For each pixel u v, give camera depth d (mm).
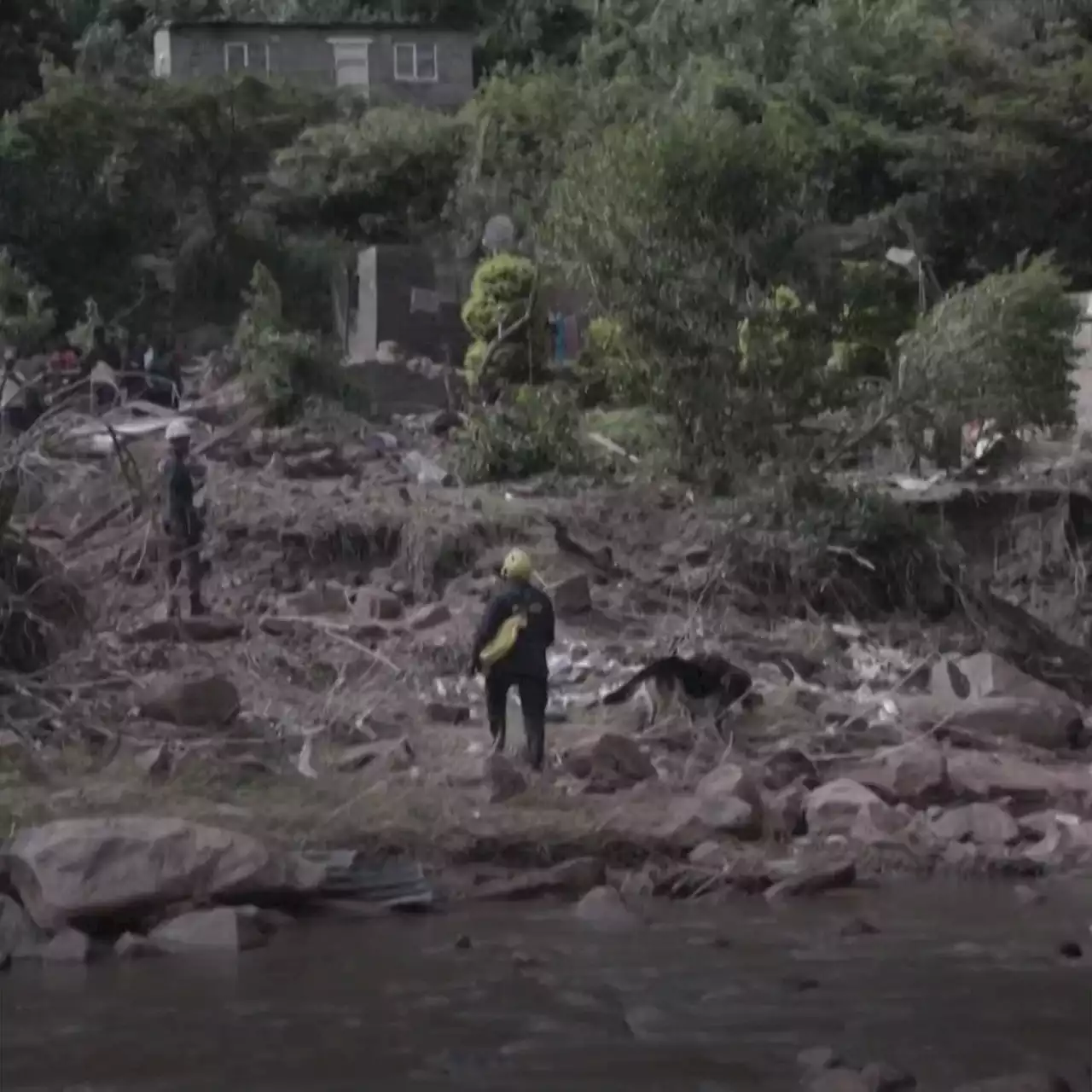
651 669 20281
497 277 36031
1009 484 30328
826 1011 10383
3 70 53750
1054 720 21078
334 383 34406
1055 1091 8508
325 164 51562
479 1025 9984
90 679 19734
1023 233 48750
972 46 51719
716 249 27016
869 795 16500
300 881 12812
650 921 13070
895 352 28953
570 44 68188
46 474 27703
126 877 12055
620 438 30234
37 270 46844
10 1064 9133
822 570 25969
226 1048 9453
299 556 25562
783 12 60062
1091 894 14375
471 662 17422
